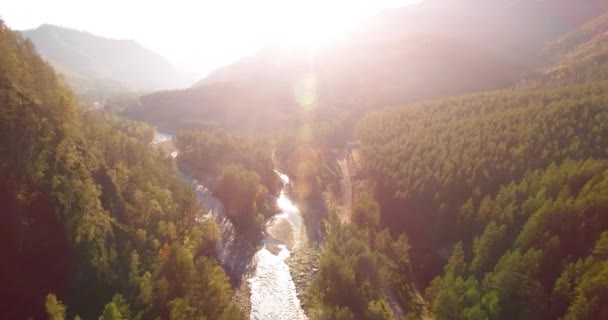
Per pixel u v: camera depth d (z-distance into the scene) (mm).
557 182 90125
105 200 79938
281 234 119500
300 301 87375
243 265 100375
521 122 128750
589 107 123438
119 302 57094
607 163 92750
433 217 108000
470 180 109562
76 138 85062
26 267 59281
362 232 102375
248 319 79938
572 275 64938
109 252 67812
